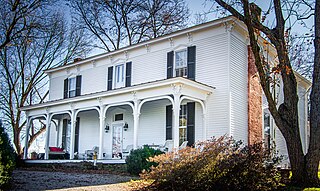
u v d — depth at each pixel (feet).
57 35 103.24
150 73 62.85
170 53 60.18
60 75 83.15
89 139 73.26
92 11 105.91
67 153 74.02
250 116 56.18
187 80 49.11
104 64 72.08
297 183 32.94
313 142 32.99
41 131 113.09
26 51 102.89
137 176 42.50
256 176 30.50
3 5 76.54
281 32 36.32
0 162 24.49
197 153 30.12
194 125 55.21
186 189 29.48
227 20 53.47
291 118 34.65
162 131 59.57
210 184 29.86
